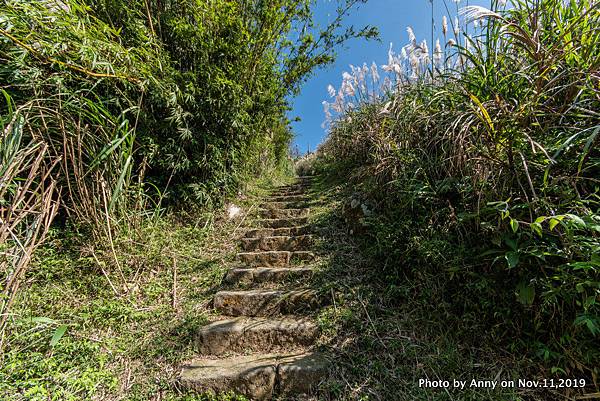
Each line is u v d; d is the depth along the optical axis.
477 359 1.26
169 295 1.98
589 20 1.46
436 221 1.67
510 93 1.68
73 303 1.76
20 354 1.32
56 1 1.92
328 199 3.24
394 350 1.37
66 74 1.95
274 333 1.57
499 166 1.43
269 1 3.38
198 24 2.75
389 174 2.17
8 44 1.78
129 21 2.51
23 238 1.48
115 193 1.95
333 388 1.24
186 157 2.74
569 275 1.07
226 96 2.87
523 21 1.72
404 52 3.01
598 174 1.27
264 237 2.59
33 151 1.54
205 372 1.36
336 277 1.93
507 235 1.31
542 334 1.21
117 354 1.47
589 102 1.35
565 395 1.08
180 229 2.71
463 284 1.42
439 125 1.87
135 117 2.41
